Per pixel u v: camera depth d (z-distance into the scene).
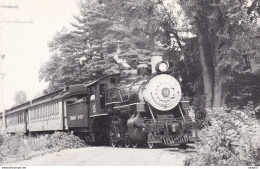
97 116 19.61
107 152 14.70
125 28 34.19
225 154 10.01
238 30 20.44
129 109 16.45
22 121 33.66
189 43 25.77
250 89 25.08
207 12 21.80
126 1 25.28
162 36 26.09
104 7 36.09
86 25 36.47
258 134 9.49
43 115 27.88
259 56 21.17
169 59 26.44
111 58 33.66
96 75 35.12
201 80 25.16
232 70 21.83
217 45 21.92
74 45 36.88
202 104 23.83
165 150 14.22
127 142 17.03
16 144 19.64
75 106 22.22
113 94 18.31
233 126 10.27
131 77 17.77
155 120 15.54
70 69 37.25
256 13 22.39
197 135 15.66
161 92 16.02
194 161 10.40
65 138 19.94
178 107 16.61
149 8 23.92
